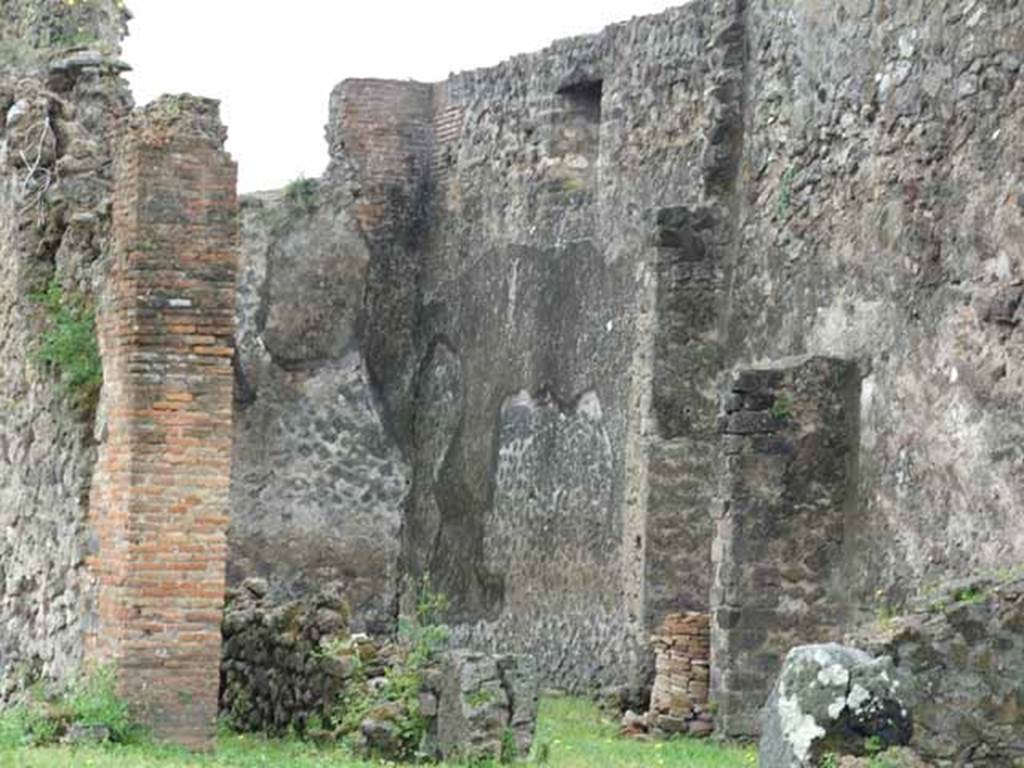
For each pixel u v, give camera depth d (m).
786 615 23.05
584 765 18.45
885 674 15.99
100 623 18.77
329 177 34.25
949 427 21.41
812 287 24.16
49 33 21.84
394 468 33.94
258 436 33.50
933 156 21.88
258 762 17.44
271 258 33.78
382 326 34.44
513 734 18.05
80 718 18.09
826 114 23.97
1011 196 20.58
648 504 26.48
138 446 18.41
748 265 25.66
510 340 32.38
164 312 18.52
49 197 20.31
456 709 18.09
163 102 18.66
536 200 32.03
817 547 23.05
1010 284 20.56
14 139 20.59
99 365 19.55
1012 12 20.73
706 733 23.55
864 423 22.92
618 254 30.20
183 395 18.52
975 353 21.03
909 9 22.38
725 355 26.12
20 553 20.84
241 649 21.36
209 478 18.53
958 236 21.39
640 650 26.39
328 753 18.58
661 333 26.36
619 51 30.55
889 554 22.28
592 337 30.59
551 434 31.31
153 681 18.34
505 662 18.14
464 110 33.91
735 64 25.98
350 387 33.91
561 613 30.62
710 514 26.36
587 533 30.28
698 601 26.39
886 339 22.61
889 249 22.61
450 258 34.00
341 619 20.84
